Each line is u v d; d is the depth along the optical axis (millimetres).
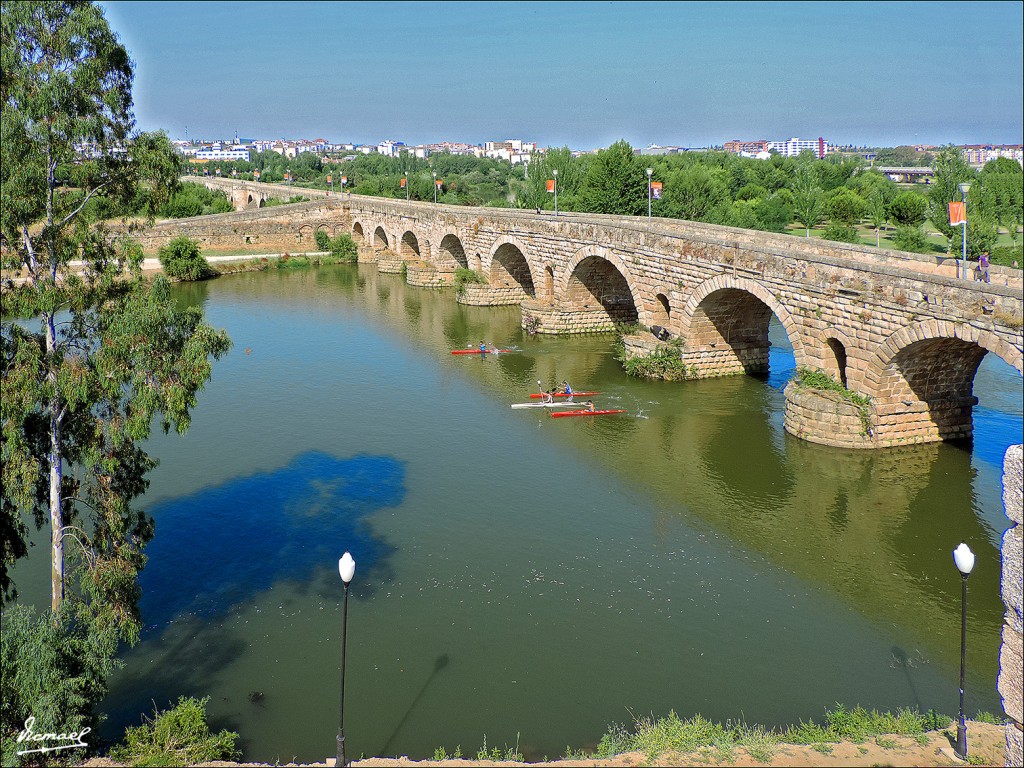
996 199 96875
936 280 33906
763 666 24344
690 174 105625
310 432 45156
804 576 29406
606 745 19906
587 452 41656
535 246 69562
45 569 30156
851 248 44719
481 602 27766
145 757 18719
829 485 36781
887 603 27719
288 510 35125
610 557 30797
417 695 23062
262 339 68188
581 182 120000
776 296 43312
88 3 20734
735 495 36156
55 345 21531
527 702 22734
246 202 172375
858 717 20422
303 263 112625
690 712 22250
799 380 42188
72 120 20484
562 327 67250
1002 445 40719
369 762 18828
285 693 23219
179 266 98750
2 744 17812
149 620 27000
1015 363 30672
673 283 52344
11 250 20422
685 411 47469
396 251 107812
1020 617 13031
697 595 28219
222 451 42281
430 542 32062
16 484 19734
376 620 26797
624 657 24750
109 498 21891
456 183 193750
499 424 46281
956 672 24078
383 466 40094
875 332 37562
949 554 30828
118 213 22453
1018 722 13242
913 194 98938
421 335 69000
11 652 18922
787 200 128500
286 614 27219
